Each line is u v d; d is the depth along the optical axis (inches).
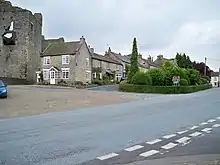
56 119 570.3
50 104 901.8
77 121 539.8
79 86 2138.3
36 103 917.8
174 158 287.3
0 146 331.6
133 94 1568.7
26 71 2301.9
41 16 2603.3
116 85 2488.9
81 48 2445.9
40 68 2481.5
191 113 684.7
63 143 349.1
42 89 1622.8
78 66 2390.5
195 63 4168.3
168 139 378.0
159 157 290.5
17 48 2332.7
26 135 398.6
